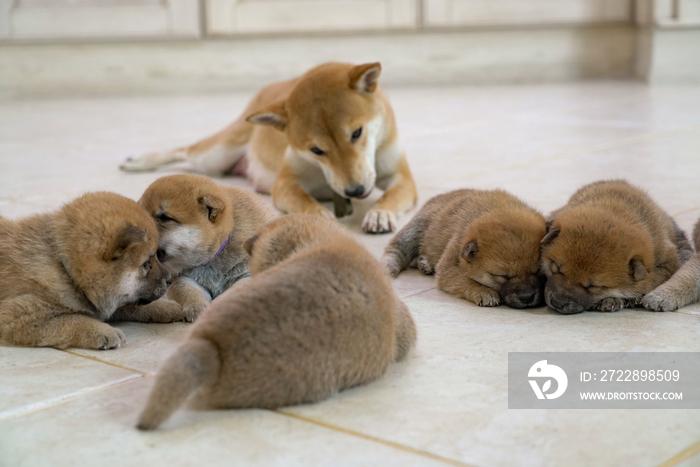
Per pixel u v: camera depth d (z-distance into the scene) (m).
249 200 2.21
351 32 5.25
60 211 2.05
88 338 2.00
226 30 5.19
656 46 4.86
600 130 3.29
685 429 1.81
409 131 3.51
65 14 5.08
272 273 1.88
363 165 2.53
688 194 2.55
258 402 1.85
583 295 2.06
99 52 5.21
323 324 1.84
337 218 2.58
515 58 5.38
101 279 2.02
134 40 5.16
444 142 3.22
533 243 2.11
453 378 1.90
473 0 5.23
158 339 2.04
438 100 4.60
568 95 4.56
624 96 4.38
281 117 2.60
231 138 2.87
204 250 2.13
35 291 2.02
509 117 3.81
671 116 3.58
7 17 5.05
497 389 1.88
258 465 1.70
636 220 2.12
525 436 1.81
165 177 2.16
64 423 1.84
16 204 2.58
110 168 2.95
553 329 2.02
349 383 1.88
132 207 2.05
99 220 2.02
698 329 2.01
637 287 2.07
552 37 5.34
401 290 2.19
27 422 1.85
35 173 2.89
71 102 4.86
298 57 5.31
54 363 1.97
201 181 2.16
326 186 2.71
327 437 1.81
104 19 5.12
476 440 1.79
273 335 1.83
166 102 4.78
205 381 1.83
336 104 2.52
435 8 5.23
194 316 2.08
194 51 5.27
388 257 2.27
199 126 3.75
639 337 1.99
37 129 3.73
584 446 1.75
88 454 1.77
